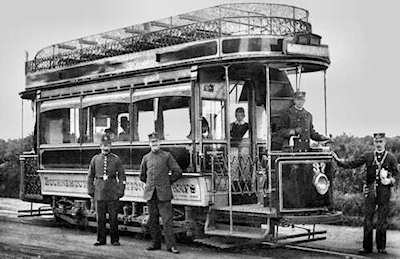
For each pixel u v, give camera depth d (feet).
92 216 48.01
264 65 39.58
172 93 41.52
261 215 36.88
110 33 47.16
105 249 40.40
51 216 60.23
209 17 40.83
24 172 55.62
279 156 37.11
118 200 42.63
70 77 50.34
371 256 37.29
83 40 49.78
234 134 41.24
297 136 38.78
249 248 39.99
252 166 41.68
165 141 41.98
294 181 36.83
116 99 45.93
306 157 37.35
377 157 38.42
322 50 39.40
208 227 39.70
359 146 65.00
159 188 38.93
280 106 40.57
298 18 42.09
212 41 39.32
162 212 39.06
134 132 44.34
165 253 38.42
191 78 40.19
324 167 38.06
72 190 50.19
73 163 49.83
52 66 52.80
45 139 52.95
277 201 36.35
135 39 44.91
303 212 36.96
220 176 40.22
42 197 53.78
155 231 39.75
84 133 48.96
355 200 54.13
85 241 44.27
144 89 43.88
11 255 38.11
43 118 53.31
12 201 78.48
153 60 43.04
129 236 46.85
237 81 41.86
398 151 63.16
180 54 41.16
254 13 40.57
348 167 39.14
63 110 51.03
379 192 38.29
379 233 38.50
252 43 38.19
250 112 41.73
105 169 42.22
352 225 50.52
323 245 41.24
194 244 42.04
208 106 40.50
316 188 37.37
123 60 45.50
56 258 37.01
